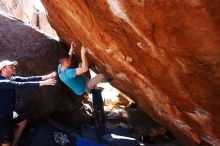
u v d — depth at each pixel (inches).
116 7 102.0
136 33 108.5
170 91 132.7
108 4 105.0
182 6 79.7
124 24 109.9
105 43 140.9
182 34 89.2
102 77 210.7
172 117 169.3
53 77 196.9
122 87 233.0
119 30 118.0
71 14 151.7
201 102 118.4
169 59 106.4
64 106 264.4
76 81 194.9
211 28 79.1
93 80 209.8
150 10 89.9
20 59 234.1
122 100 339.3
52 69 248.1
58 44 273.0
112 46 137.9
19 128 207.9
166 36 95.3
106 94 356.8
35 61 240.4
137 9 94.0
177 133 214.2
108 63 176.4
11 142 194.1
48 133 213.2
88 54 207.6
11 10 628.4
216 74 96.0
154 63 119.3
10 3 627.2
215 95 107.3
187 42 90.5
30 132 217.2
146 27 98.9
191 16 80.4
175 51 98.7
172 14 85.1
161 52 106.3
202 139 168.6
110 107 326.3
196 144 188.1
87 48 189.6
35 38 264.1
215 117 124.7
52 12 200.5
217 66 92.1
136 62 133.7
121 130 283.4
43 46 258.1
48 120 249.6
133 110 278.5
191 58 96.5
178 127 185.9
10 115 191.0
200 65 96.7
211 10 74.4
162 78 125.6
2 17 276.2
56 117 266.8
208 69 96.1
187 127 167.5
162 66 116.3
